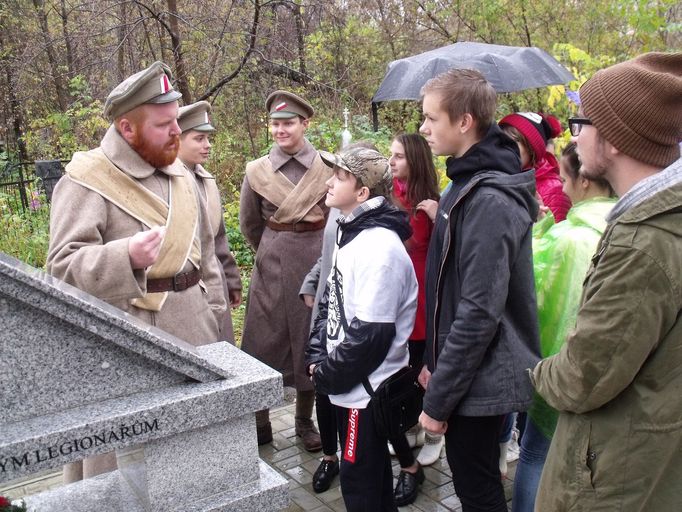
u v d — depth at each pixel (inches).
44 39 415.5
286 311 145.9
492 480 90.2
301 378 143.3
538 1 352.8
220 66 351.3
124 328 66.9
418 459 134.3
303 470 134.2
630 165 65.8
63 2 408.5
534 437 99.7
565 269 93.5
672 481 62.4
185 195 109.0
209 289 118.3
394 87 158.2
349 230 92.7
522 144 112.7
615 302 59.7
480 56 156.0
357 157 92.7
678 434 61.0
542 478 71.7
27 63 407.2
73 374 66.7
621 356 59.9
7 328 63.2
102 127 392.2
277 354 147.9
